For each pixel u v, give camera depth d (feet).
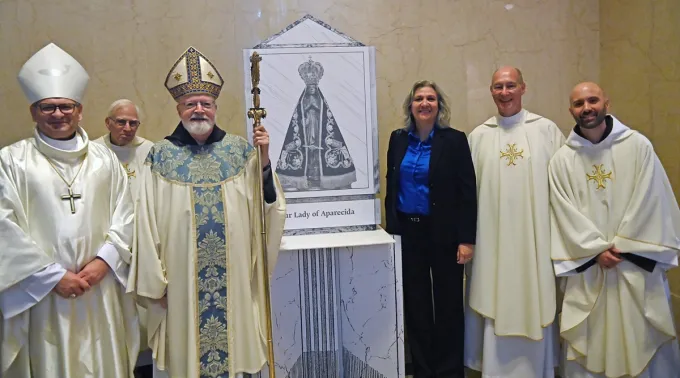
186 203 8.97
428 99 10.73
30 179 8.70
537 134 10.92
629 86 12.82
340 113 11.10
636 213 9.91
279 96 10.93
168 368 9.17
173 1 12.64
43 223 8.67
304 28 11.00
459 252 10.82
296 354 10.84
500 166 10.94
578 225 10.25
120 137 11.66
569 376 10.98
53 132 8.84
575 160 10.55
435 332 11.35
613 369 10.21
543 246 10.68
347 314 10.85
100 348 9.07
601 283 10.31
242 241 9.21
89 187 8.98
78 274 8.69
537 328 10.64
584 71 13.73
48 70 8.79
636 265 9.99
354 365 10.93
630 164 10.15
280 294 10.68
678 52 11.41
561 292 11.69
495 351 11.06
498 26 13.39
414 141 11.17
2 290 8.34
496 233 10.96
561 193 10.59
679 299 11.66
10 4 12.28
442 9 13.23
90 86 12.57
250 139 10.87
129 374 9.51
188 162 9.13
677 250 10.02
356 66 11.10
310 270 10.76
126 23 12.58
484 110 13.47
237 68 12.85
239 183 9.29
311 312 10.82
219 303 9.07
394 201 11.00
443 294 11.12
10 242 8.35
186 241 8.97
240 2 12.79
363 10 13.05
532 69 13.56
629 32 12.70
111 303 9.14
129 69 12.65
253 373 9.47
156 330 9.20
